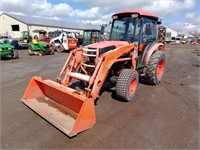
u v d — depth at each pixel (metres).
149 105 4.43
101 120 3.65
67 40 16.94
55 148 2.78
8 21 34.72
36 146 2.81
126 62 4.88
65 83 4.17
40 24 34.16
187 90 5.66
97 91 3.66
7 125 3.38
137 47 4.94
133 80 4.54
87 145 2.87
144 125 3.49
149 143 2.95
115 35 5.57
